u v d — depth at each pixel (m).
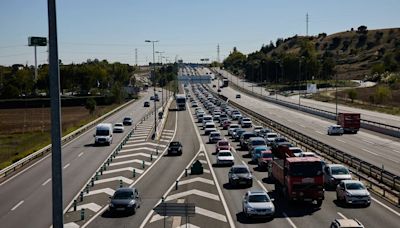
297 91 190.00
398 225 27.95
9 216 32.88
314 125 91.00
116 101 154.75
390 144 65.12
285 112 119.88
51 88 13.99
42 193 40.09
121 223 30.41
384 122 89.69
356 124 79.31
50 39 13.93
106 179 45.50
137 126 95.38
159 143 71.94
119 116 117.56
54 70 13.97
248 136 65.12
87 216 32.38
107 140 69.31
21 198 38.50
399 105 122.50
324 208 32.72
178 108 131.88
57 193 14.04
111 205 32.53
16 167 52.47
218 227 28.86
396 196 33.44
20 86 179.25
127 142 73.19
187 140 75.50
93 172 49.22
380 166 47.16
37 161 56.97
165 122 103.12
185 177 45.88
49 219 31.77
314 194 32.97
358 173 40.91
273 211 30.33
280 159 39.44
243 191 39.22
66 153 62.66
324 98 152.62
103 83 198.88
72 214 32.94
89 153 62.22
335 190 38.62
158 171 49.44
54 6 13.88
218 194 38.25
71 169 51.19
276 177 38.19
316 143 57.66
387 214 30.56
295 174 33.03
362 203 32.91
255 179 44.25
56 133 14.04
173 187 41.41
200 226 29.12
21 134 90.81
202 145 69.56
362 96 147.50
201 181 43.69
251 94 183.62
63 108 146.50
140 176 46.81
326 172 40.25
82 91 190.50
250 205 30.50
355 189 33.56
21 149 72.38
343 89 180.25
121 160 56.75
